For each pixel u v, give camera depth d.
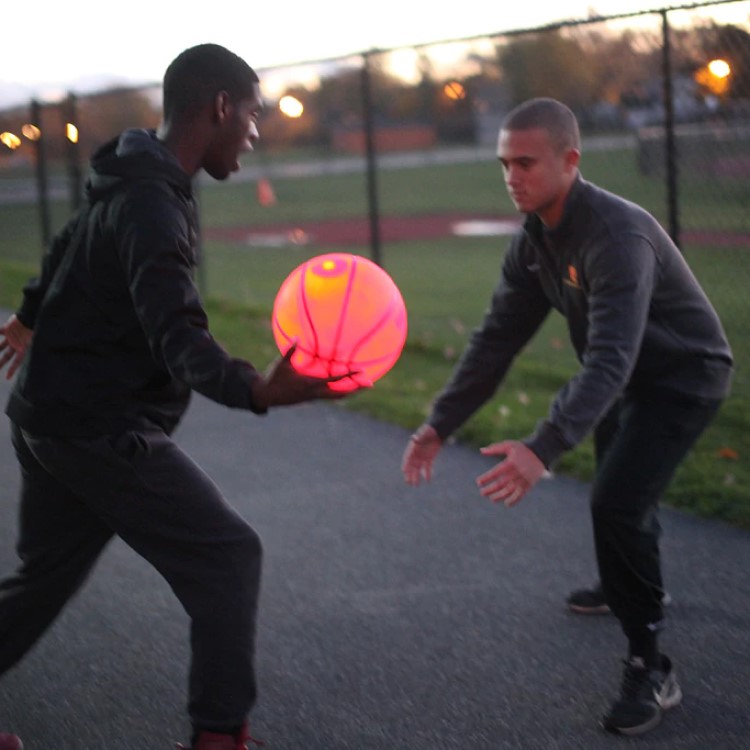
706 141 12.67
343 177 35.69
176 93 3.06
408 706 3.76
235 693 3.11
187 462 3.13
